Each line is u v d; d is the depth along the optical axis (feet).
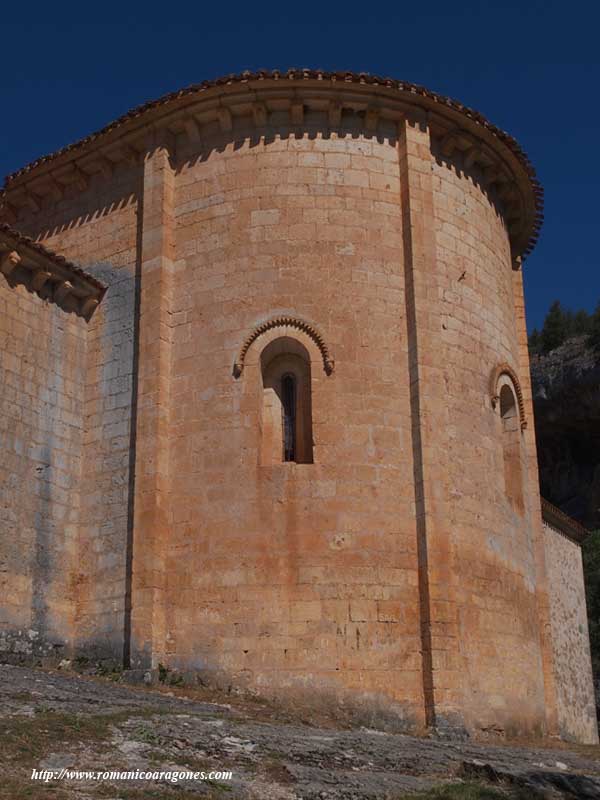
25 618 67.21
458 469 70.08
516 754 50.80
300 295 69.51
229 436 67.72
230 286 70.59
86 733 41.70
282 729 48.88
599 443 219.82
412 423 68.33
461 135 76.54
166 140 75.25
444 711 61.77
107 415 73.72
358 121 73.87
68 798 34.14
